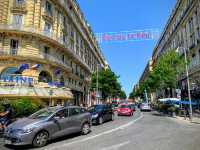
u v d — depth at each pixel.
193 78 37.25
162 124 17.81
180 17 46.41
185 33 43.09
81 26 55.50
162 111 36.56
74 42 47.34
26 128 9.29
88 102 59.19
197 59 35.88
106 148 8.80
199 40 34.41
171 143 9.75
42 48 32.06
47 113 10.86
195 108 33.12
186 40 42.28
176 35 50.12
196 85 34.97
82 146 9.30
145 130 14.04
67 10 41.12
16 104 15.80
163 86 36.25
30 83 28.59
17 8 31.47
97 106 20.08
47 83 31.11
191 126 16.62
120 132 13.20
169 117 26.58
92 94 59.66
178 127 15.79
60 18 38.69
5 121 12.53
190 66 39.19
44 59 31.02
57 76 34.94
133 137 11.37
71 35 45.72
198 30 35.78
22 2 32.09
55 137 10.40
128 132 13.18
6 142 9.41
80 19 52.03
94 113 18.34
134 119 22.38
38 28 31.94
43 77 32.84
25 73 29.48
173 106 30.62
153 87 41.31
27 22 31.53
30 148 9.34
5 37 29.77
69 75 41.22
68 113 11.74
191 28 39.62
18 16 31.61
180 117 25.77
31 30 30.39
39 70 30.83
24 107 16.23
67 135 12.35
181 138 11.05
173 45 53.59
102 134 12.49
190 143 9.74
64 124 11.05
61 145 9.71
